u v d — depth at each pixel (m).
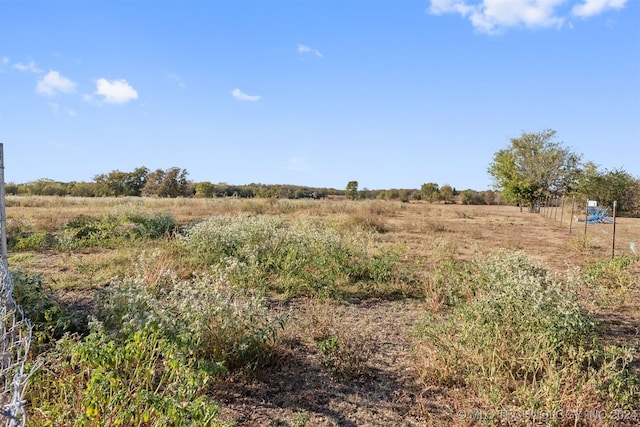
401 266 8.94
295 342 5.11
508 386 3.98
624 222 24.22
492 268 6.64
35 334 4.09
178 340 3.76
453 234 15.96
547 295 4.74
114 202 26.81
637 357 4.64
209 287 4.96
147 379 3.36
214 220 11.43
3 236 5.03
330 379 4.30
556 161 34.00
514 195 35.66
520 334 4.33
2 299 4.06
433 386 4.14
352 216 17.64
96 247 10.79
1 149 4.99
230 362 4.27
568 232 17.84
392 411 3.77
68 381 3.11
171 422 2.62
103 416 2.70
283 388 4.09
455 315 5.40
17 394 2.12
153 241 11.16
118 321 4.74
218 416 3.57
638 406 3.69
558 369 4.03
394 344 5.22
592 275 7.72
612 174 31.86
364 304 6.80
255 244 8.98
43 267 8.61
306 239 9.35
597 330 5.34
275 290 7.24
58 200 26.77
